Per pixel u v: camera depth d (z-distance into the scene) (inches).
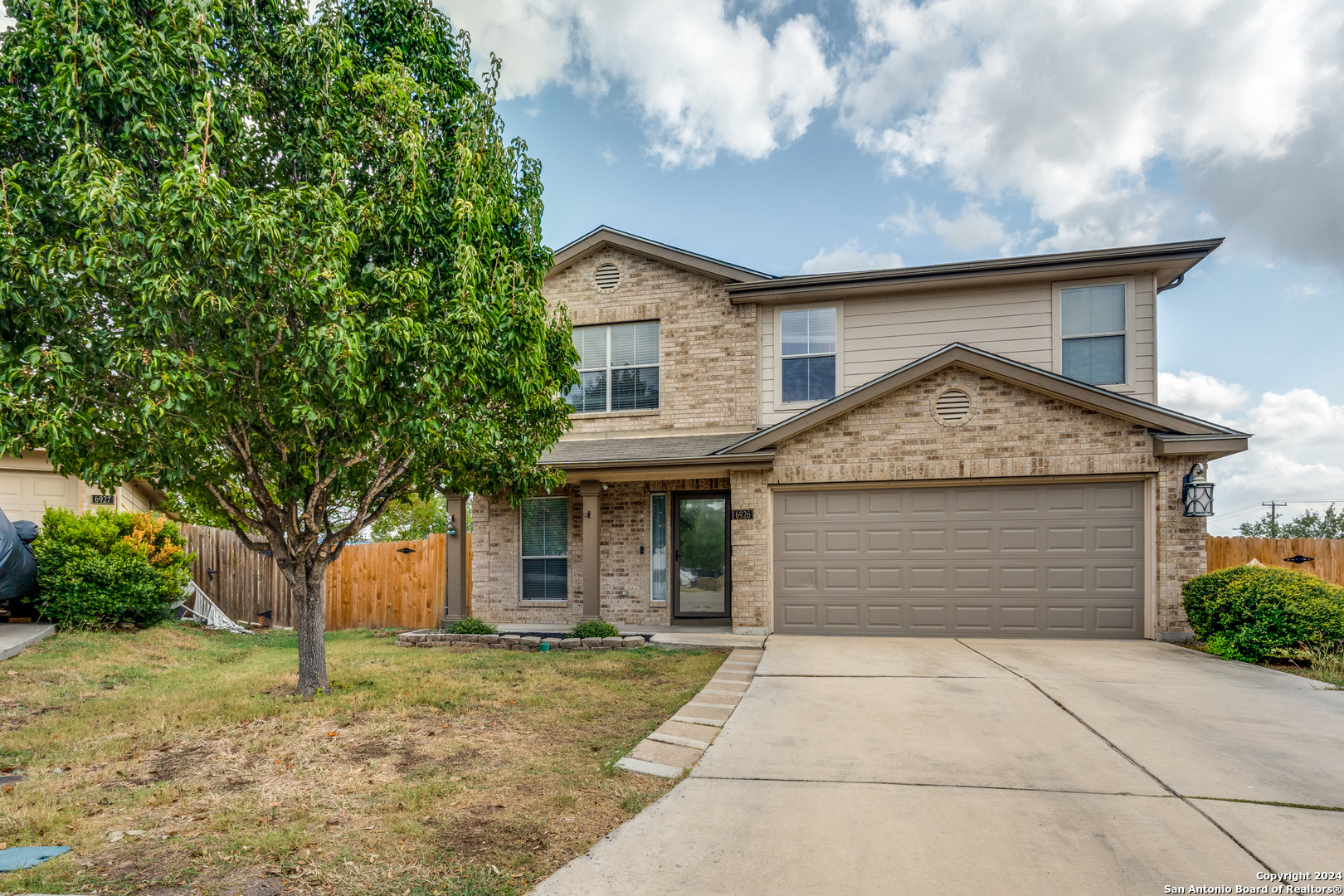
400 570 509.0
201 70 203.5
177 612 460.4
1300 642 300.2
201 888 116.4
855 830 140.9
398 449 251.3
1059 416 381.7
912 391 400.2
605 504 481.7
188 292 179.6
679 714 231.6
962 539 396.2
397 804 154.9
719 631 438.6
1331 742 197.0
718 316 486.0
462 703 248.4
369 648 385.4
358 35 257.4
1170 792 160.2
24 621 363.3
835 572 410.0
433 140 247.6
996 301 445.1
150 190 196.1
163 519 443.5
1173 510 368.5
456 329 218.2
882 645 362.6
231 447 229.9
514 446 293.0
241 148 218.5
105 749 192.7
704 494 471.5
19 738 199.8
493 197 257.3
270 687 270.4
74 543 376.2
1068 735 205.0
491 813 150.6
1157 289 428.8
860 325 466.3
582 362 511.8
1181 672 290.4
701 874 123.1
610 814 150.6
